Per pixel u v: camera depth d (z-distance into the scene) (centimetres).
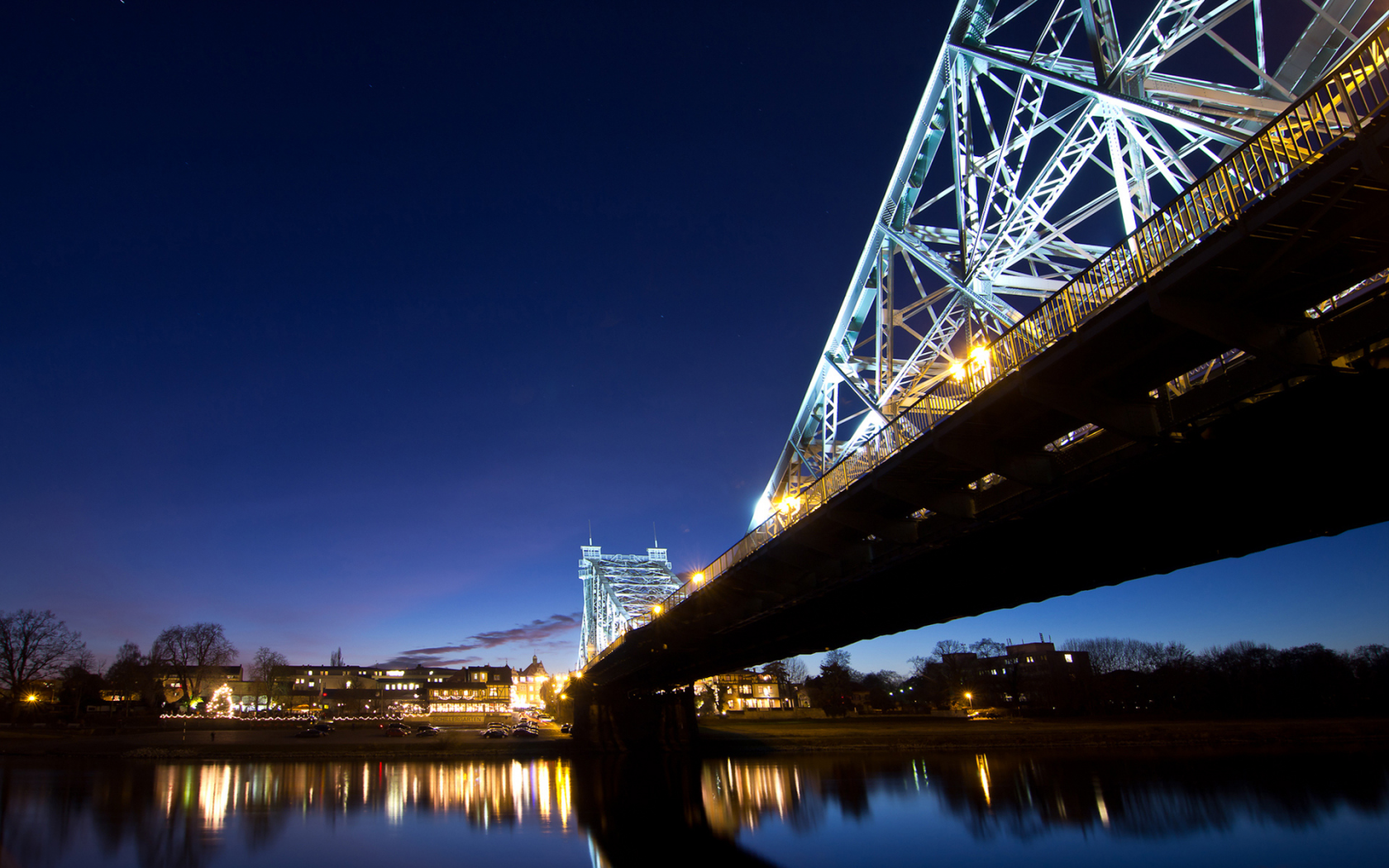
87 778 5828
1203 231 1288
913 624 3444
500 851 3541
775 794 5328
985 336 2098
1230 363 1527
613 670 7719
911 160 2698
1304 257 1196
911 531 2552
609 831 4028
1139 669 15712
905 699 16900
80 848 3441
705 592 3819
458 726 13925
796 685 17425
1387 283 1272
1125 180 1725
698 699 14050
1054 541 2222
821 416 3628
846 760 7794
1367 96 1043
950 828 4116
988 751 8500
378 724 12875
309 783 5825
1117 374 1625
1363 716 10944
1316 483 1642
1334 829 3906
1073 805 4747
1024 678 15350
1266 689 11875
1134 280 1438
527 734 10144
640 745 8725
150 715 12412
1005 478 2162
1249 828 3972
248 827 3966
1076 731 9406
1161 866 3369
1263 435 1548
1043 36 2038
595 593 12081
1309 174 1079
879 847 3712
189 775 6247
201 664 13612
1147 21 1672
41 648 10969
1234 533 1923
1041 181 1969
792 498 3050
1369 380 1338
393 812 4516
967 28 2345
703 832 4028
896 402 2984
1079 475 1848
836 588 2980
